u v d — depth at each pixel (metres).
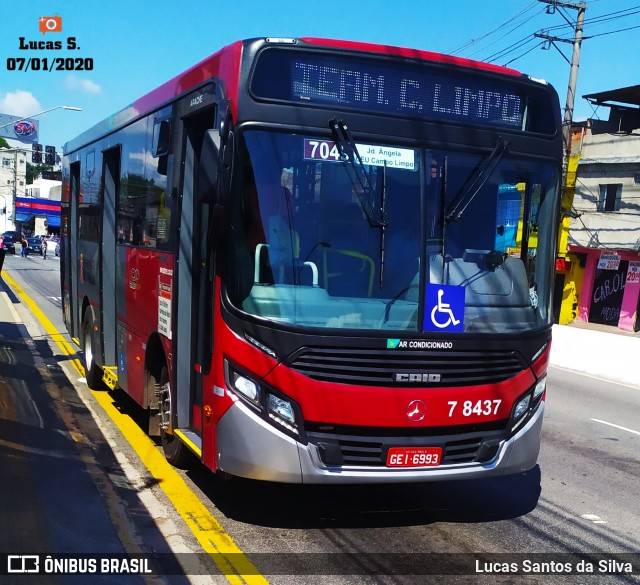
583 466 7.03
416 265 4.46
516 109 5.01
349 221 4.41
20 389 8.38
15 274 30.28
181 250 5.34
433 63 4.73
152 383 6.26
